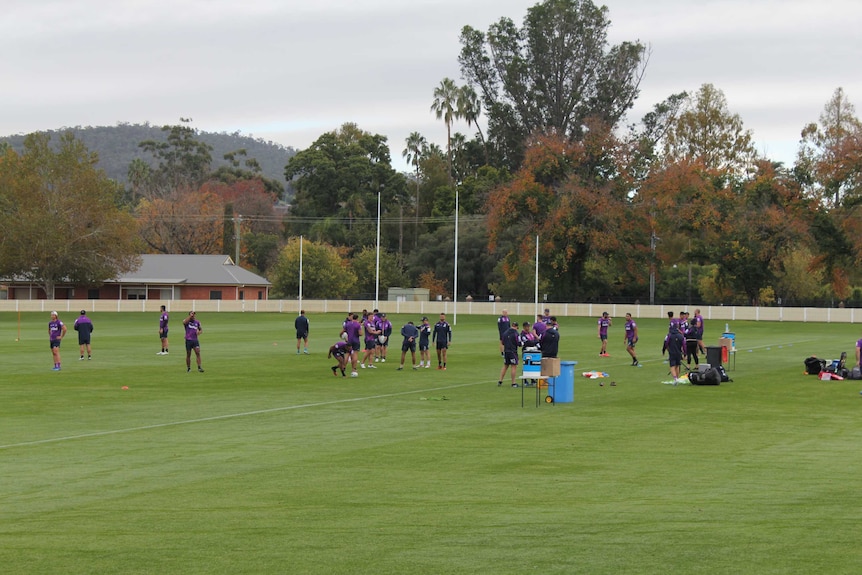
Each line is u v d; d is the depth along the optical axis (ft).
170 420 83.82
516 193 345.51
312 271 388.78
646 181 350.84
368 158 517.55
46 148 348.38
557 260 342.44
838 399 100.78
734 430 78.28
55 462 63.10
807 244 331.77
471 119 511.81
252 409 91.56
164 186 603.67
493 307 337.52
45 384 113.19
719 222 336.90
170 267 389.80
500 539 42.27
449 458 64.54
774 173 350.84
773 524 44.93
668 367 140.36
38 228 333.42
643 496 51.85
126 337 207.21
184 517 46.96
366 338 138.00
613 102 464.65
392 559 38.99
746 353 173.68
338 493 52.80
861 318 308.81
